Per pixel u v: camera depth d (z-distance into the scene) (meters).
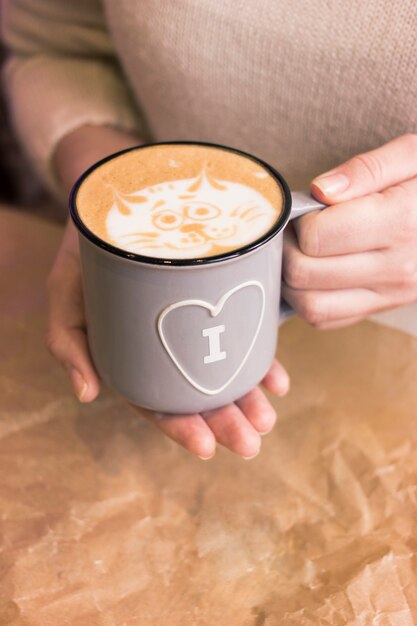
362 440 0.50
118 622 0.42
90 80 0.70
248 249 0.38
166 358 0.41
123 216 0.40
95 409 0.52
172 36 0.56
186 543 0.45
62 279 0.52
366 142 0.53
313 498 0.47
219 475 0.48
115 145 0.65
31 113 0.70
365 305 0.49
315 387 0.53
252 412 0.46
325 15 0.51
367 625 0.41
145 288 0.39
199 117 0.59
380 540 0.45
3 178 1.20
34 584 0.43
